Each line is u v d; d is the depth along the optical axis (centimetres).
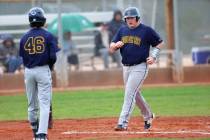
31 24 2936
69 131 3403
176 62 6606
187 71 6694
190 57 7838
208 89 6041
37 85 2950
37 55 2897
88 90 6266
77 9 7025
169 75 6675
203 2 7731
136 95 3356
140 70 3300
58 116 4262
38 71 2903
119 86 6494
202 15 7744
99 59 7025
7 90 6425
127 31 3303
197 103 4934
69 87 6519
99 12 6906
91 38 7025
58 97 5656
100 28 6869
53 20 6619
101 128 3525
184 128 3438
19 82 6469
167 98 5356
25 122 3975
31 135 3275
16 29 6562
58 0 6206
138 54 3278
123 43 3303
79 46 6994
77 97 5612
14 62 6525
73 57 6900
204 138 2941
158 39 3303
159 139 2927
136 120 3934
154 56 3288
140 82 3309
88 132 3328
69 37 6894
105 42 6838
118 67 6712
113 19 6525
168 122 3738
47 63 2927
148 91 5994
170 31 6781
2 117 4338
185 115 4131
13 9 6550
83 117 4169
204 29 7744
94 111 4544
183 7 7831
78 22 6862
